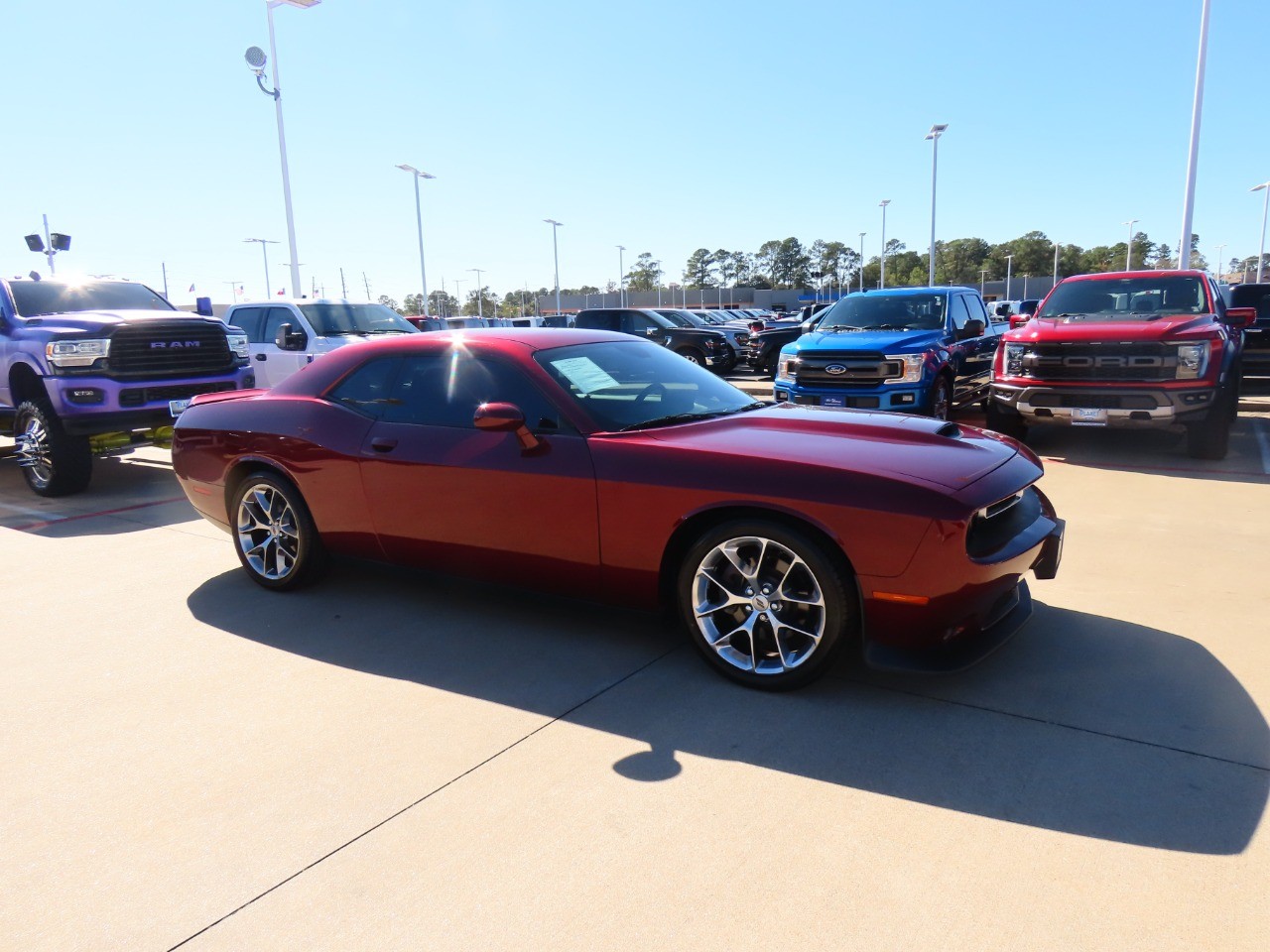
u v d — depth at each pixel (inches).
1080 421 308.0
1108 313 331.6
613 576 137.2
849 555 117.0
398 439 156.7
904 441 134.2
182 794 105.5
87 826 99.4
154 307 364.5
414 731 120.1
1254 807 96.7
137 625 166.1
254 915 83.6
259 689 135.4
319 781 107.6
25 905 86.0
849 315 411.2
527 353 149.8
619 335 177.0
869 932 78.7
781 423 145.8
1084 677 130.4
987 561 117.3
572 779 106.3
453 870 89.6
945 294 405.1
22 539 236.8
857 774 105.7
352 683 136.6
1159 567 182.4
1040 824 94.5
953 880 85.7
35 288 328.5
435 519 153.2
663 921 80.9
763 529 122.0
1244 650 138.8
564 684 133.7
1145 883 84.5
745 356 749.9
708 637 132.0
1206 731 113.8
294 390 178.1
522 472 141.1
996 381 336.2
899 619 117.4
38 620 170.1
